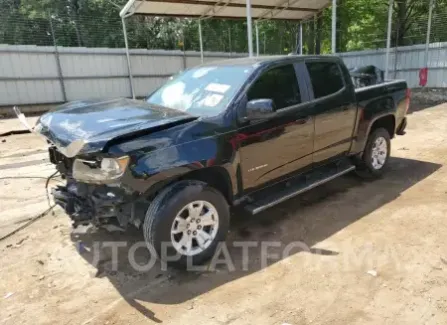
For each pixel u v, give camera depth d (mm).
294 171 4469
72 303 3094
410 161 6746
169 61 20422
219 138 3555
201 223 3553
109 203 3232
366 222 4359
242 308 2971
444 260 3521
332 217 4539
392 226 4230
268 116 3602
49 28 18016
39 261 3717
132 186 3104
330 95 4742
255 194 4180
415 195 5098
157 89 4902
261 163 3990
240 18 17047
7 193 5652
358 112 5141
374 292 3100
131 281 3375
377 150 5750
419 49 19031
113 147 3027
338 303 2982
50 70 17188
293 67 4422
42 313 2980
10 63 16250
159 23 23859
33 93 17000
